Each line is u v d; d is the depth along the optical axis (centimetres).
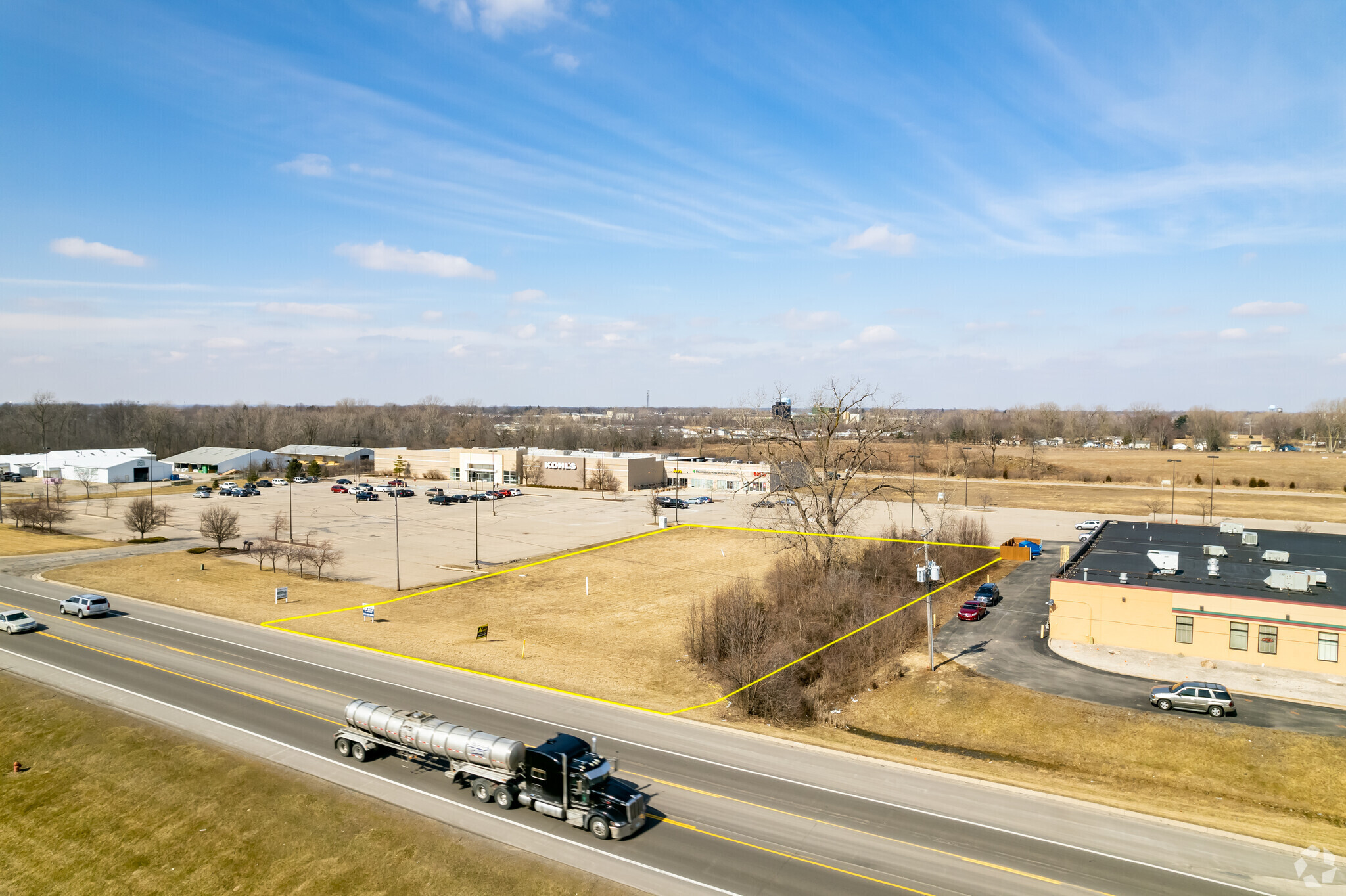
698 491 14525
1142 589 4966
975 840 2575
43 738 3281
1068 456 19988
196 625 5219
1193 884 2323
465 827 2606
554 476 15125
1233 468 16762
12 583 6341
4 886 2322
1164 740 3603
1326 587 4969
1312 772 3281
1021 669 4597
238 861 2406
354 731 3188
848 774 3116
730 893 2253
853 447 8444
